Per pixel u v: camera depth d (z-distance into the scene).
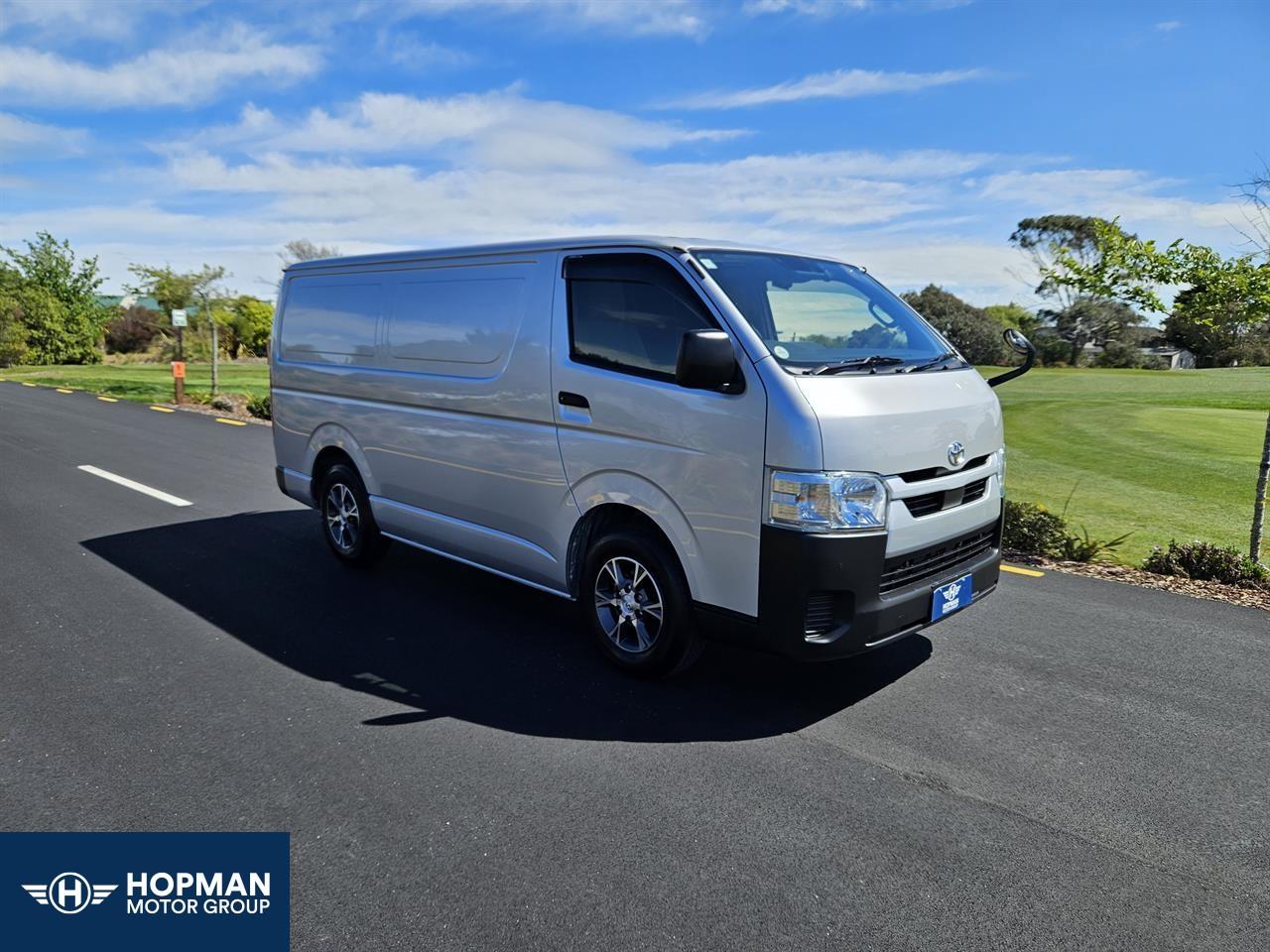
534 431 4.23
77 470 9.90
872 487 3.31
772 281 3.92
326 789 3.07
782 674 4.13
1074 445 14.97
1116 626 4.86
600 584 4.16
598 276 3.96
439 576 5.76
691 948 2.28
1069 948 2.30
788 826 2.85
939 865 2.65
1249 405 23.52
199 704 3.76
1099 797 3.06
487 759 3.29
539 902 2.46
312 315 5.82
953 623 4.91
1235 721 3.67
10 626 4.74
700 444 3.50
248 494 8.58
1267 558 6.88
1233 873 2.64
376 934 2.34
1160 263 6.36
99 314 50.50
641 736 3.49
